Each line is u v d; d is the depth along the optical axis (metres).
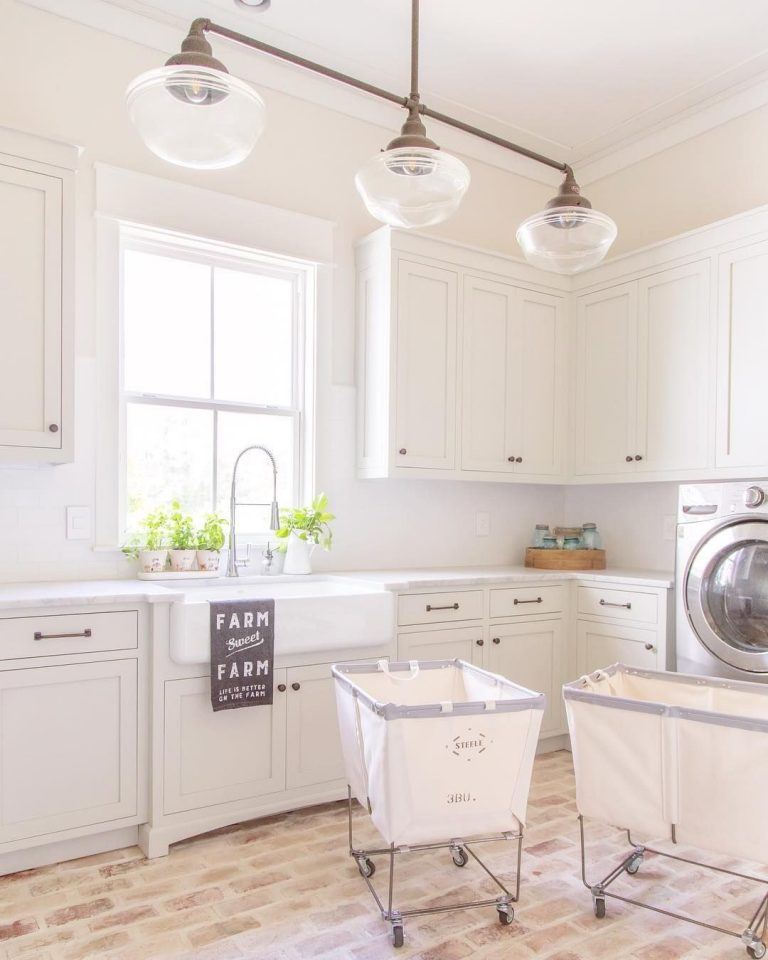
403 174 1.72
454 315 3.38
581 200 2.01
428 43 3.11
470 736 1.82
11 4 2.68
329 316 3.37
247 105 1.54
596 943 1.83
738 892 2.10
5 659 2.11
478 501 3.88
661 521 3.69
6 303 2.32
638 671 2.25
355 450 3.43
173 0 2.84
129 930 1.87
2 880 2.13
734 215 3.16
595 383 3.67
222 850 2.34
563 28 3.00
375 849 2.32
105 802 2.27
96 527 2.78
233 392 3.20
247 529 3.21
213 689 2.37
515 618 3.24
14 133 2.34
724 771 1.76
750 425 2.96
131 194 2.87
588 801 1.96
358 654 2.75
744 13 2.90
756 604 2.63
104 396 2.80
